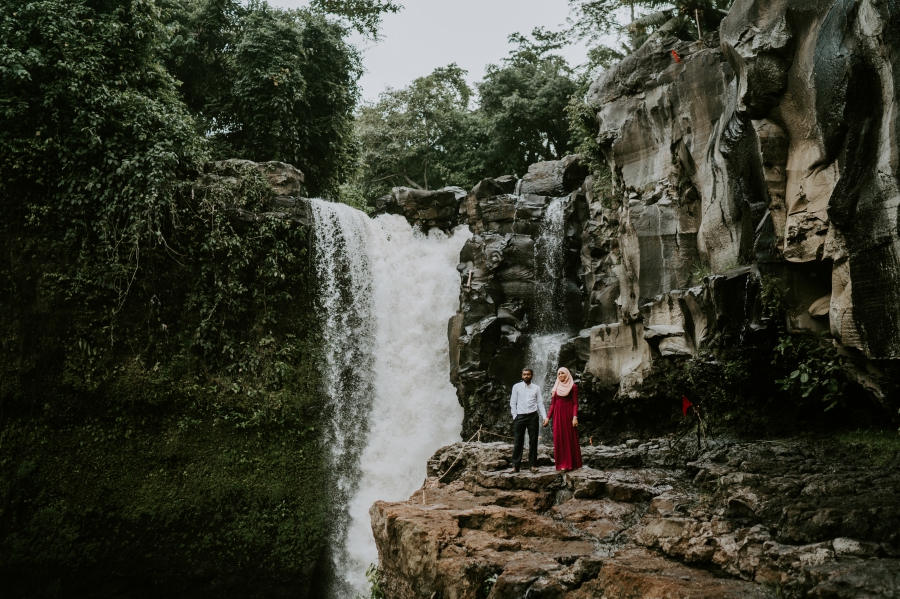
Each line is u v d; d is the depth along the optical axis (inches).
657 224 650.8
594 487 450.9
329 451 813.9
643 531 371.6
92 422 696.4
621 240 696.4
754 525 335.6
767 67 442.3
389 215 974.4
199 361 758.5
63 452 675.4
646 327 625.6
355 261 899.4
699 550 326.0
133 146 730.8
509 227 920.3
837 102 390.0
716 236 576.1
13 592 639.8
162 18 1017.5
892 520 297.6
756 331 484.4
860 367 414.6
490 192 961.5
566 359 775.7
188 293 764.6
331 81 1083.3
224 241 772.6
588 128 786.8
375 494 823.7
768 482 372.5
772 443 476.7
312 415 811.4
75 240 701.9
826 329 447.8
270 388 791.7
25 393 661.9
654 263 647.1
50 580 655.1
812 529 312.8
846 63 380.8
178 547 714.2
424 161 1536.7
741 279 503.2
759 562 301.3
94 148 709.3
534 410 501.7
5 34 687.7
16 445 654.5
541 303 874.1
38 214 687.1
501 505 457.7
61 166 701.3
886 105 358.3
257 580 745.6
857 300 383.9
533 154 1416.1
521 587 327.6
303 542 764.6
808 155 429.7
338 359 850.8
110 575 688.4
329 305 860.0
